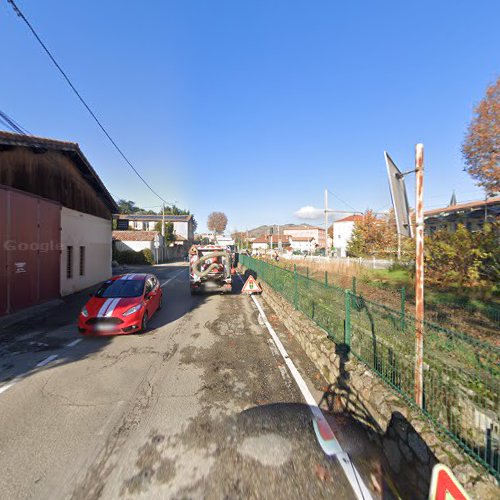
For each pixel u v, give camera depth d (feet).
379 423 10.00
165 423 10.69
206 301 35.47
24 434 10.03
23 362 16.39
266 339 20.76
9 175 27.61
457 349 8.59
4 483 7.93
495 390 7.34
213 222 280.31
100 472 8.33
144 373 15.02
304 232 296.10
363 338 13.29
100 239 50.01
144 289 24.08
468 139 33.35
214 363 16.35
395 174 10.00
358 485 7.95
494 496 6.36
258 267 51.60
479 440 7.40
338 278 43.37
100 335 21.20
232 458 8.89
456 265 25.30
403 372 10.37
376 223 81.10
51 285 33.42
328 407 11.89
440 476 6.47
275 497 7.50
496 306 20.88
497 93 31.17
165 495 7.54
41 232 31.30
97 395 12.74
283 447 9.43
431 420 8.68
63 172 36.99
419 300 9.40
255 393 12.97
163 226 127.75
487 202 50.60
